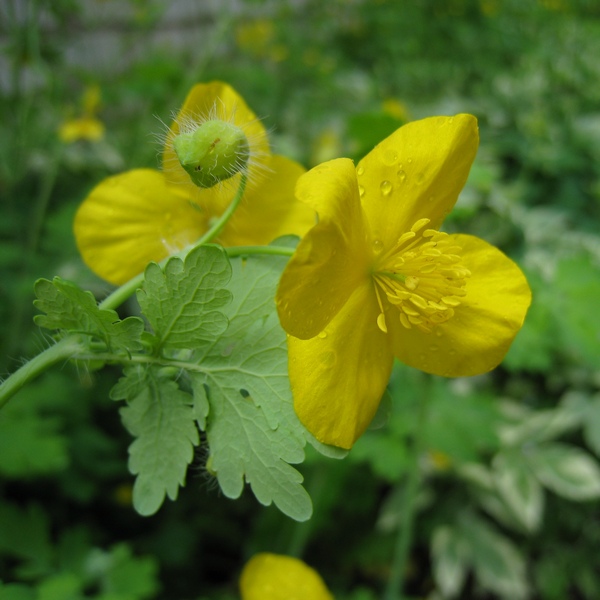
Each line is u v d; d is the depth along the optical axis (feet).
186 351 0.22
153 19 1.03
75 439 0.64
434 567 0.78
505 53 1.77
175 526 0.70
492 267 0.24
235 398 0.21
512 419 0.79
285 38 1.56
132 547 0.68
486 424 0.62
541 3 1.84
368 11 1.83
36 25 0.72
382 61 1.72
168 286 0.20
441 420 0.62
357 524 0.77
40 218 0.70
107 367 0.70
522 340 0.54
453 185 0.24
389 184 0.23
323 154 0.91
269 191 0.25
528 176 1.14
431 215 0.24
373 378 0.23
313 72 1.44
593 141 1.19
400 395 0.63
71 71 0.88
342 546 0.75
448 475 0.79
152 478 0.22
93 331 0.21
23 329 0.67
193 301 0.20
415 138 0.23
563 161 1.11
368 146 0.40
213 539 0.74
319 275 0.20
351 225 0.21
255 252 0.22
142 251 0.26
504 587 0.74
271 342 0.21
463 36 1.79
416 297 0.23
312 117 1.22
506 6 1.88
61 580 0.42
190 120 0.24
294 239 0.23
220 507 0.73
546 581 0.77
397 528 0.76
